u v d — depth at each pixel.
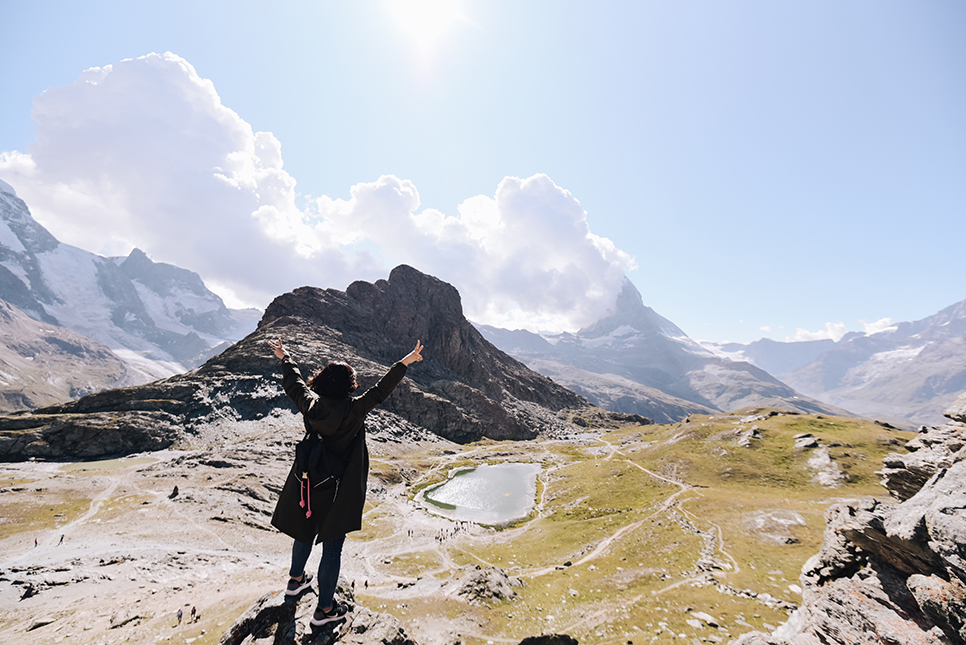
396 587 43.84
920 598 11.22
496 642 31.12
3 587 46.06
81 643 25.08
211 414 176.12
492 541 79.81
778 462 92.12
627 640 30.19
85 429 149.00
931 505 11.61
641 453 129.00
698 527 61.66
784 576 41.12
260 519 82.56
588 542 67.94
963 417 15.95
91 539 66.81
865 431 102.06
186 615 28.03
